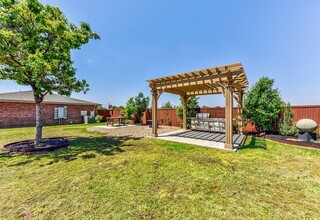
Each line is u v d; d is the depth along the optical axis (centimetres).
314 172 333
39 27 480
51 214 204
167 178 305
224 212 205
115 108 1988
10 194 252
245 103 855
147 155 454
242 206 218
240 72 504
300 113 782
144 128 1138
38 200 235
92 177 311
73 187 273
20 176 317
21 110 1297
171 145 582
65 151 501
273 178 305
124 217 197
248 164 380
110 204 224
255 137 754
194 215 200
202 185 277
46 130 1037
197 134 852
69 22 579
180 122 1186
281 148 536
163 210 210
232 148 518
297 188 267
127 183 286
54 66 495
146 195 247
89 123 1670
